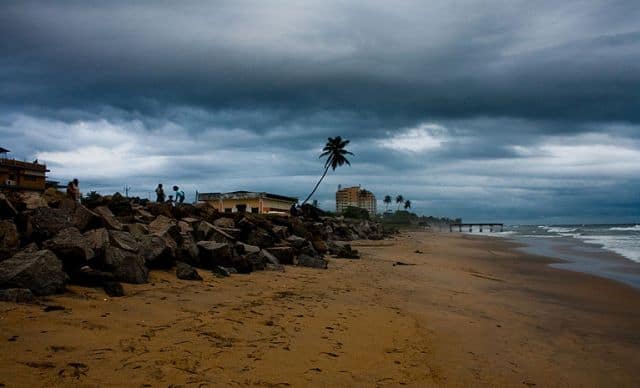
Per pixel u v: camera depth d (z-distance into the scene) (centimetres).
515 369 667
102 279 850
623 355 784
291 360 583
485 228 19562
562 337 891
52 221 1002
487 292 1451
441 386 565
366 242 4491
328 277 1481
